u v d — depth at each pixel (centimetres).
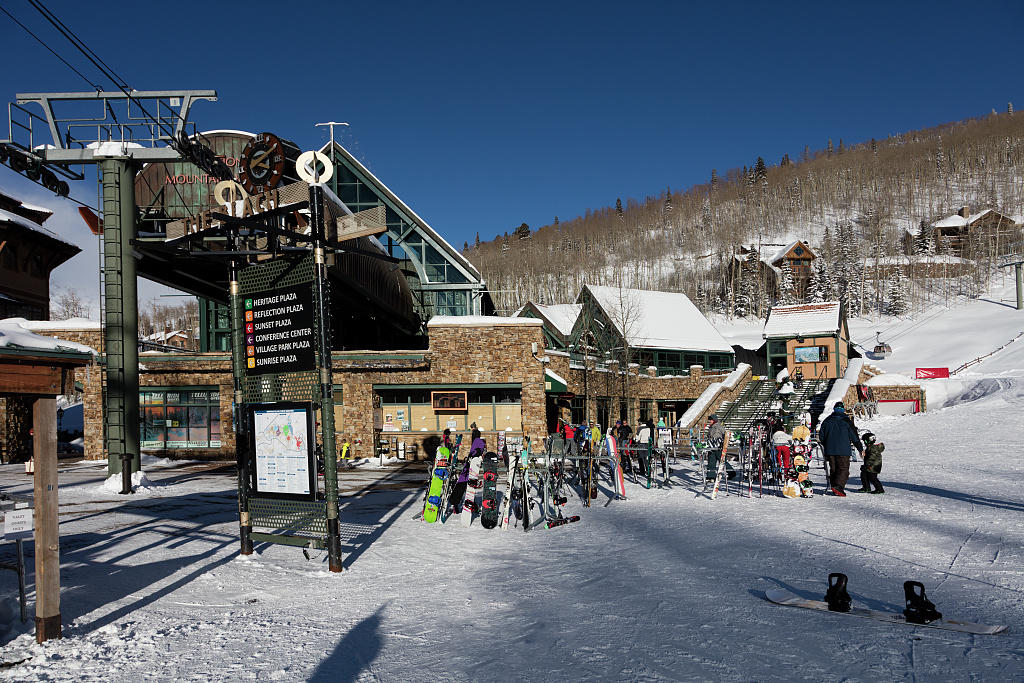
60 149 1947
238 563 1028
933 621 668
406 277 4250
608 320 4653
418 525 1389
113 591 859
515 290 13962
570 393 3372
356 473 2478
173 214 2841
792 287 13562
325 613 789
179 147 1944
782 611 730
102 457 2827
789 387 4841
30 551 1049
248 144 2642
